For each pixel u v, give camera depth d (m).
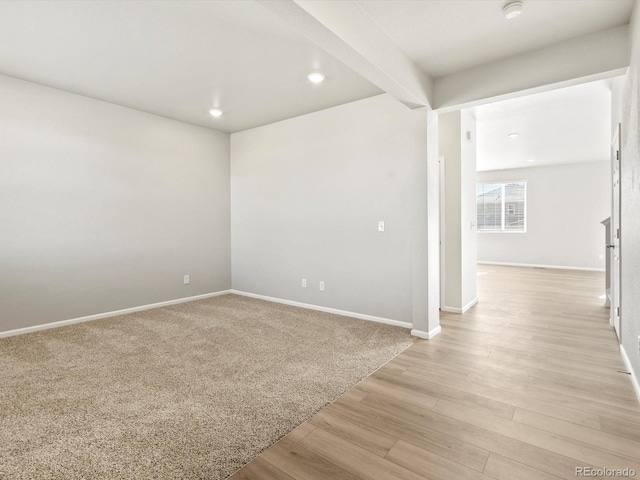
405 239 3.88
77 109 4.01
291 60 3.15
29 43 2.86
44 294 3.82
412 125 3.73
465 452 1.77
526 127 5.38
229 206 5.72
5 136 3.54
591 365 2.79
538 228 9.01
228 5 2.36
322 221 4.56
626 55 2.50
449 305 4.51
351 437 1.90
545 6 2.29
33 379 2.60
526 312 4.47
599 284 6.46
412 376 2.63
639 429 1.94
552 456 1.73
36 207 3.75
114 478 1.61
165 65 3.26
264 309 4.69
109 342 3.40
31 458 1.74
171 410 2.18
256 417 2.10
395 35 2.62
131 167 4.51
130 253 4.53
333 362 2.90
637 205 2.28
